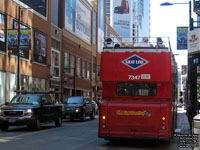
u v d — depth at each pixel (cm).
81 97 2769
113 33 9188
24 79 3522
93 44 6788
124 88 1188
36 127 1720
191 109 1697
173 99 1330
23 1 3647
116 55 1198
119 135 1141
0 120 1675
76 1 5519
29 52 3653
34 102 1794
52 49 4450
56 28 4588
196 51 1666
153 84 1169
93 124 2300
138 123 1133
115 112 1151
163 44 1184
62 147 1141
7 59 3169
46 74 4172
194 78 1697
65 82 4653
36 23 3853
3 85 3095
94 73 6900
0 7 3038
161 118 1120
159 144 1291
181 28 2155
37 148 1102
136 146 1223
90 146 1188
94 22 6906
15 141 1275
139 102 1159
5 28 3136
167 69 1155
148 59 1173
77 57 5638
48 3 4262
